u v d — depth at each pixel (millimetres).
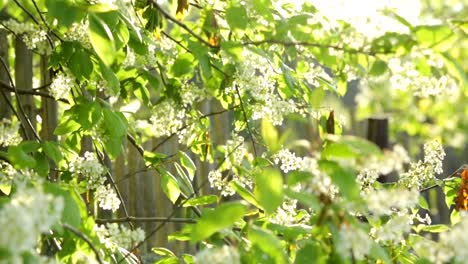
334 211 1281
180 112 2547
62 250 1689
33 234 1078
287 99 2705
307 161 1402
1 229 1022
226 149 2268
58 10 1852
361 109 2463
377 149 1287
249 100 2467
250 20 2156
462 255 1309
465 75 1586
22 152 1754
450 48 1707
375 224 1702
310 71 2549
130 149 3670
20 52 3170
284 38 1903
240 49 1843
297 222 2123
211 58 2354
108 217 3074
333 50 1693
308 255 1347
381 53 1580
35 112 3201
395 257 1722
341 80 1875
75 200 1653
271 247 1330
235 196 3574
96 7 1903
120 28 2080
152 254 3729
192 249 3867
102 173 2156
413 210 2305
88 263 1671
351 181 1275
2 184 1870
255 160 2217
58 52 2209
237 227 1987
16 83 3176
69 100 2535
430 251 1370
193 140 2605
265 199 1314
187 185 2451
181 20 2414
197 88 2531
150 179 3740
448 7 2189
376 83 1794
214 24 2123
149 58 2500
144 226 3746
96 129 2270
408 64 1585
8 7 2883
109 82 2164
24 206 1107
